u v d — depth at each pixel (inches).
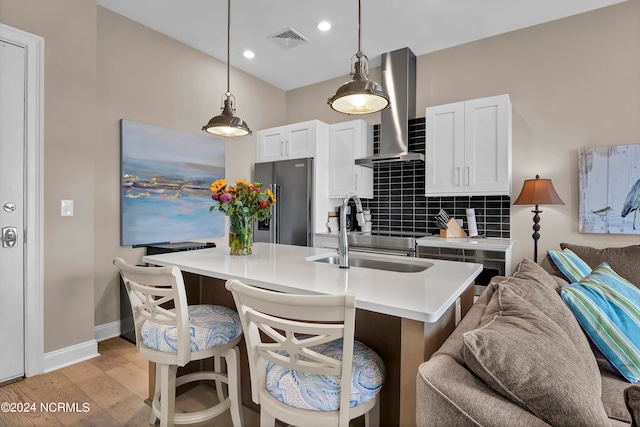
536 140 119.3
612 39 107.7
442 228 133.3
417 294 48.1
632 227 103.2
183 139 131.0
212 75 144.3
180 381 65.8
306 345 41.2
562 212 115.0
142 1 106.0
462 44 134.1
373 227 156.4
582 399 28.4
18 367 82.8
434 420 29.3
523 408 28.9
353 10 110.9
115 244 112.0
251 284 57.6
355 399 42.2
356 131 146.9
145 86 120.0
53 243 88.5
